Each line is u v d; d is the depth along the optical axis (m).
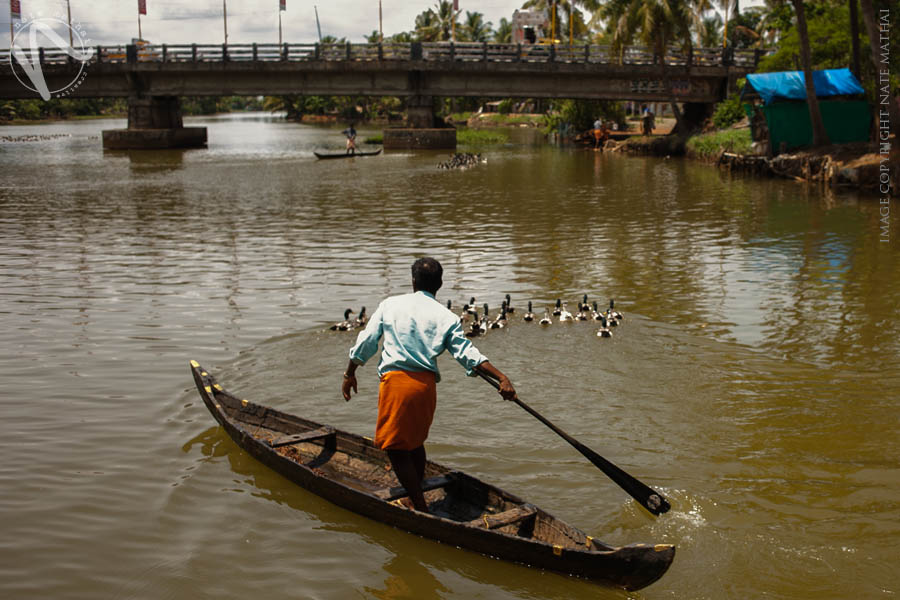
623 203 22.58
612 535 5.44
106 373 8.56
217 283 12.69
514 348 9.30
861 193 23.92
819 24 34.44
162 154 45.19
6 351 9.27
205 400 7.32
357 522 5.69
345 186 27.64
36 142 58.25
